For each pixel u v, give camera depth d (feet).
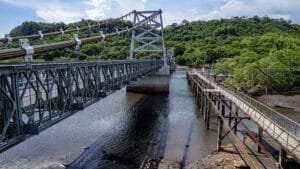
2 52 41.70
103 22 230.48
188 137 112.98
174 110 164.76
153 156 93.45
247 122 130.93
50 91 55.57
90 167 85.05
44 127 53.16
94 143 105.29
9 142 44.32
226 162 85.61
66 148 99.25
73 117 140.05
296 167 71.77
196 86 197.77
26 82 47.34
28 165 85.40
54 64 55.57
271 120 82.69
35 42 140.05
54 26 207.41
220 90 133.49
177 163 87.45
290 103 184.85
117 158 92.12
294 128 84.64
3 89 41.42
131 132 119.96
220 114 97.66
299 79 222.89
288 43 371.15
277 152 88.28
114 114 151.12
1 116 43.62
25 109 50.19
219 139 95.76
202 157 91.71
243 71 225.97
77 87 67.36
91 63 75.20
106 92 86.99
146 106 175.22
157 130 123.13
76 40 77.92
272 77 210.38
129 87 229.45
